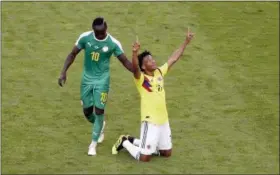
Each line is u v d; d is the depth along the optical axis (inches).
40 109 1769.2
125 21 2320.4
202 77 1969.7
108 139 1621.6
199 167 1492.4
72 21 2317.9
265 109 1790.1
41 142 1596.9
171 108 1784.0
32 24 2289.6
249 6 2461.9
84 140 1612.9
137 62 1455.5
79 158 1521.9
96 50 1497.3
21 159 1514.5
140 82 1485.0
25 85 1904.5
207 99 1841.8
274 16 2396.7
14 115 1728.6
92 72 1525.6
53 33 2235.5
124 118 1733.5
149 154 1499.8
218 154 1555.1
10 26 2272.4
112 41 1499.8
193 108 1788.9
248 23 2337.6
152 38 2214.6
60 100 1824.6
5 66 2014.0
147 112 1486.2
